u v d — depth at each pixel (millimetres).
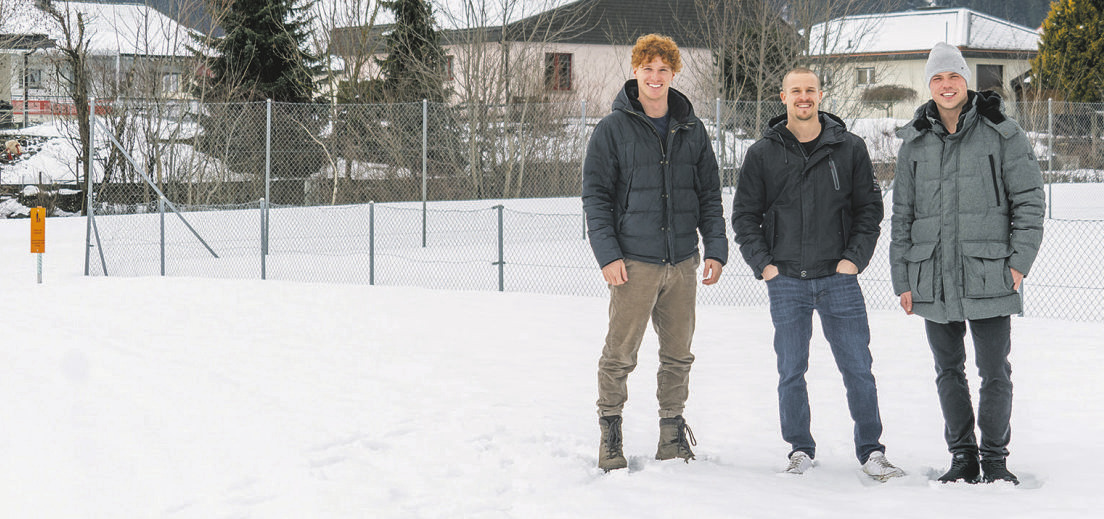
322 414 6078
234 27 31734
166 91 30391
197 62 31344
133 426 5809
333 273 15289
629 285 4828
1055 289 12812
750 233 4898
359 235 19938
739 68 32281
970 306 4570
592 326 9750
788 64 31359
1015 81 47094
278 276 15016
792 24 32156
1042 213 4527
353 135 27281
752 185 4930
